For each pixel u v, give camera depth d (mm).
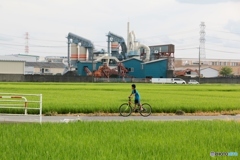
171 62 110062
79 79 91500
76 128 14820
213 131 14414
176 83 97688
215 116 25703
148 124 16406
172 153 10352
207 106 28578
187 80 102250
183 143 11805
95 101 31469
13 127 14836
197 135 13367
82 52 119562
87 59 119312
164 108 27234
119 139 12422
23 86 55219
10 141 11805
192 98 38562
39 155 9875
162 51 113000
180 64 133625
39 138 12453
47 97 36344
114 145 11367
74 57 120875
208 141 12164
